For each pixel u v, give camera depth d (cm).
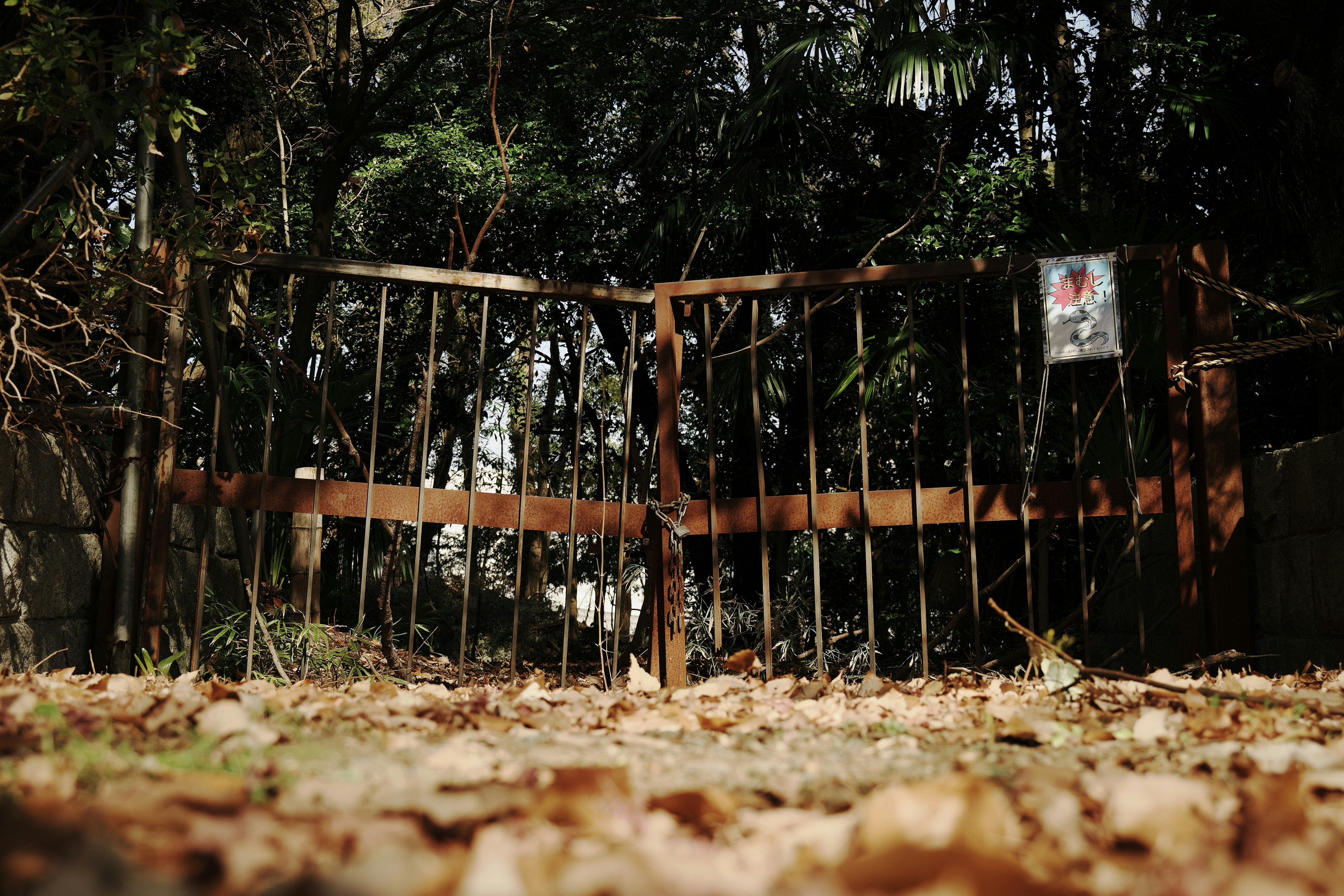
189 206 411
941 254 756
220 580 499
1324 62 499
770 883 106
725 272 1003
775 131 810
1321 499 345
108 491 388
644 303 406
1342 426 507
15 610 328
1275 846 114
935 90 753
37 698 222
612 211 1080
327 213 807
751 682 358
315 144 1087
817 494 390
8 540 324
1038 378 664
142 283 345
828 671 694
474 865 99
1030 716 240
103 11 402
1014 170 764
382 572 848
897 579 873
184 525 445
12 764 145
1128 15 779
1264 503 392
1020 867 90
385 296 400
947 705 279
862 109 855
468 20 1022
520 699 287
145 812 113
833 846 124
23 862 88
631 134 1100
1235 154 705
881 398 709
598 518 404
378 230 1115
